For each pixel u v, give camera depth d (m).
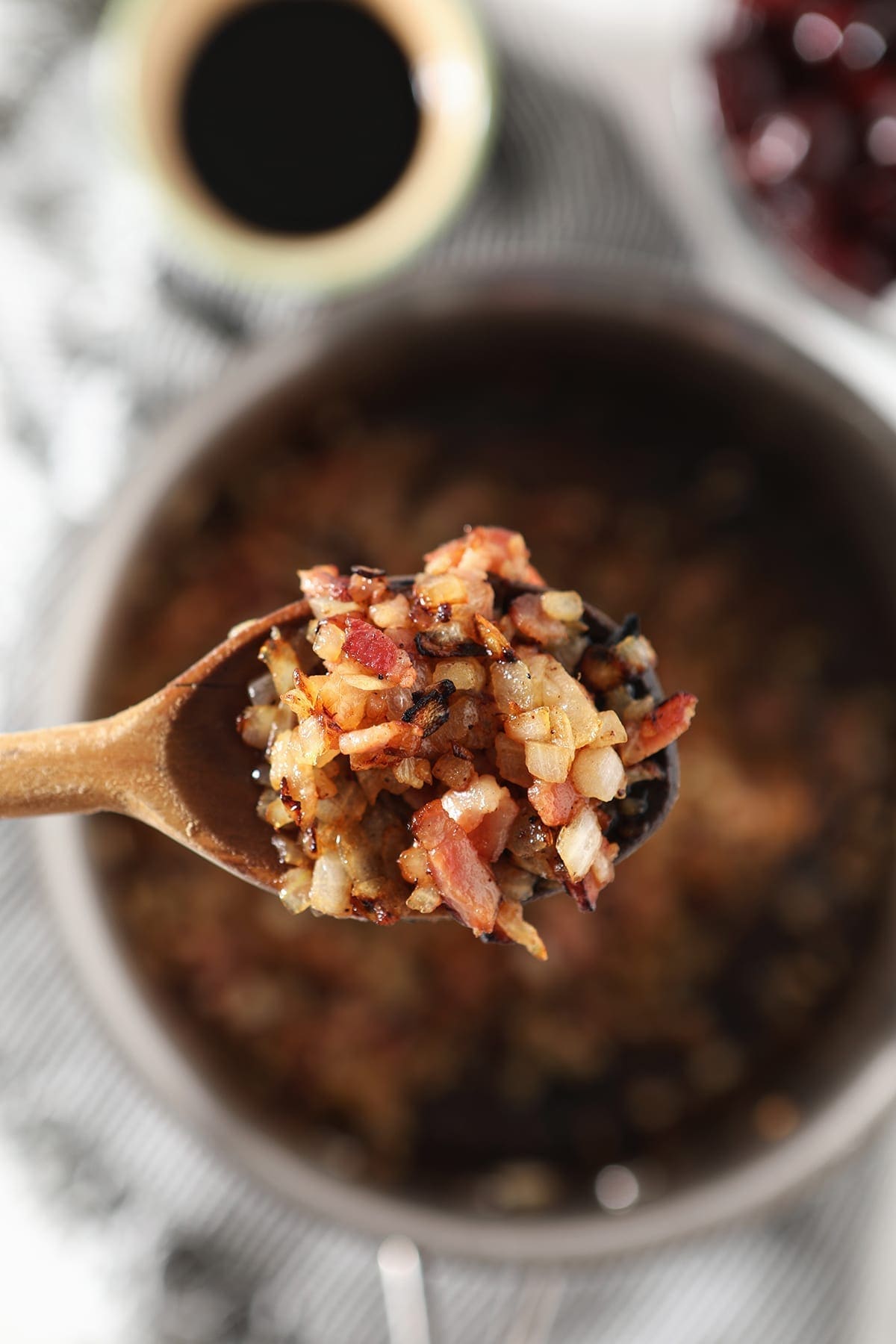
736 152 0.45
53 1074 0.45
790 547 0.47
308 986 0.45
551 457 0.47
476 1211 0.42
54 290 0.46
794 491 0.47
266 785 0.32
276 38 0.45
